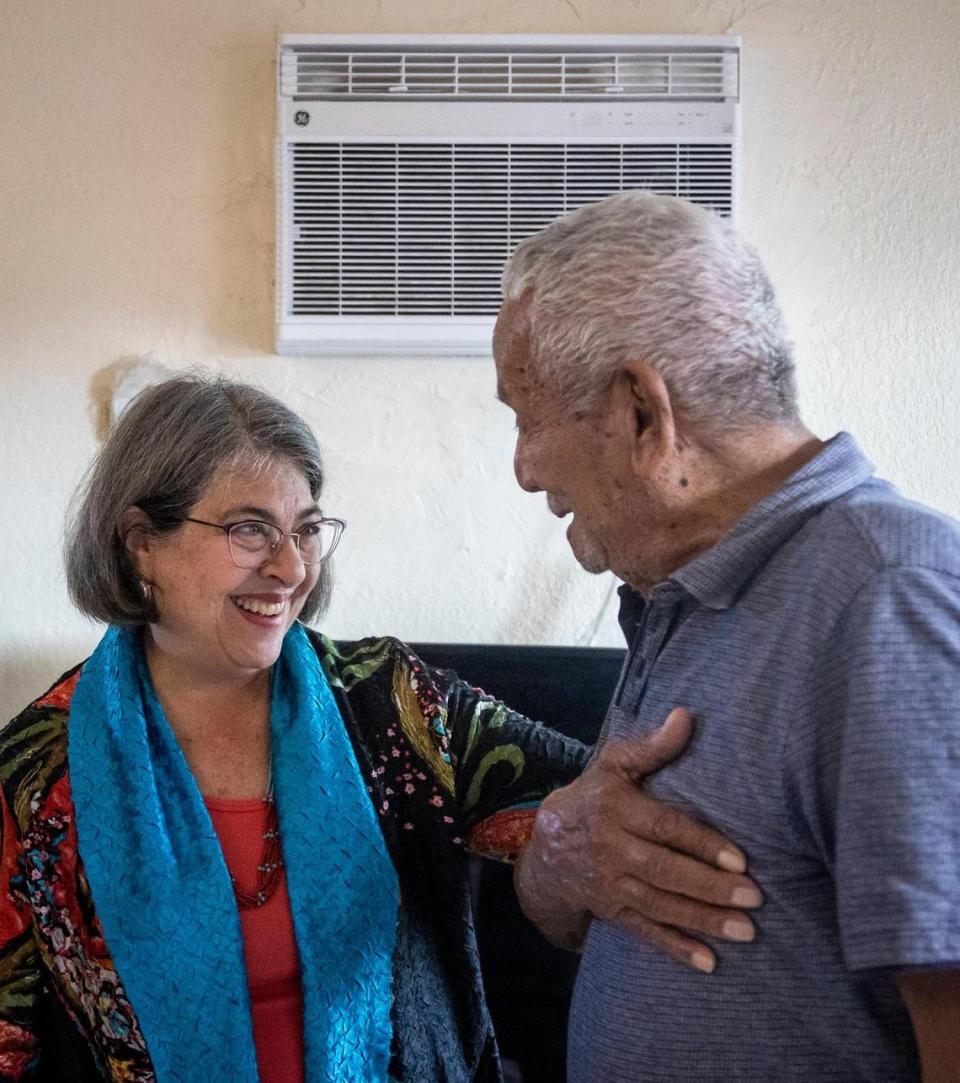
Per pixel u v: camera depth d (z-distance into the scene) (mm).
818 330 1990
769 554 971
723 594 981
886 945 794
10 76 1949
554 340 1005
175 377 1402
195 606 1300
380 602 2014
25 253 1967
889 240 1982
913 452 1999
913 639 838
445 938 1390
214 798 1363
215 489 1283
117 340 1979
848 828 828
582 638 2014
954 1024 801
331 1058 1263
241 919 1305
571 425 1025
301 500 1321
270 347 1984
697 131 1916
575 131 1917
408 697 1450
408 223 1928
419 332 1931
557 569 2012
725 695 966
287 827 1331
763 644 942
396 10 1952
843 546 910
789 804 912
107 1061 1289
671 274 969
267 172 1966
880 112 1970
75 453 1988
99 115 1957
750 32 1963
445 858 1383
